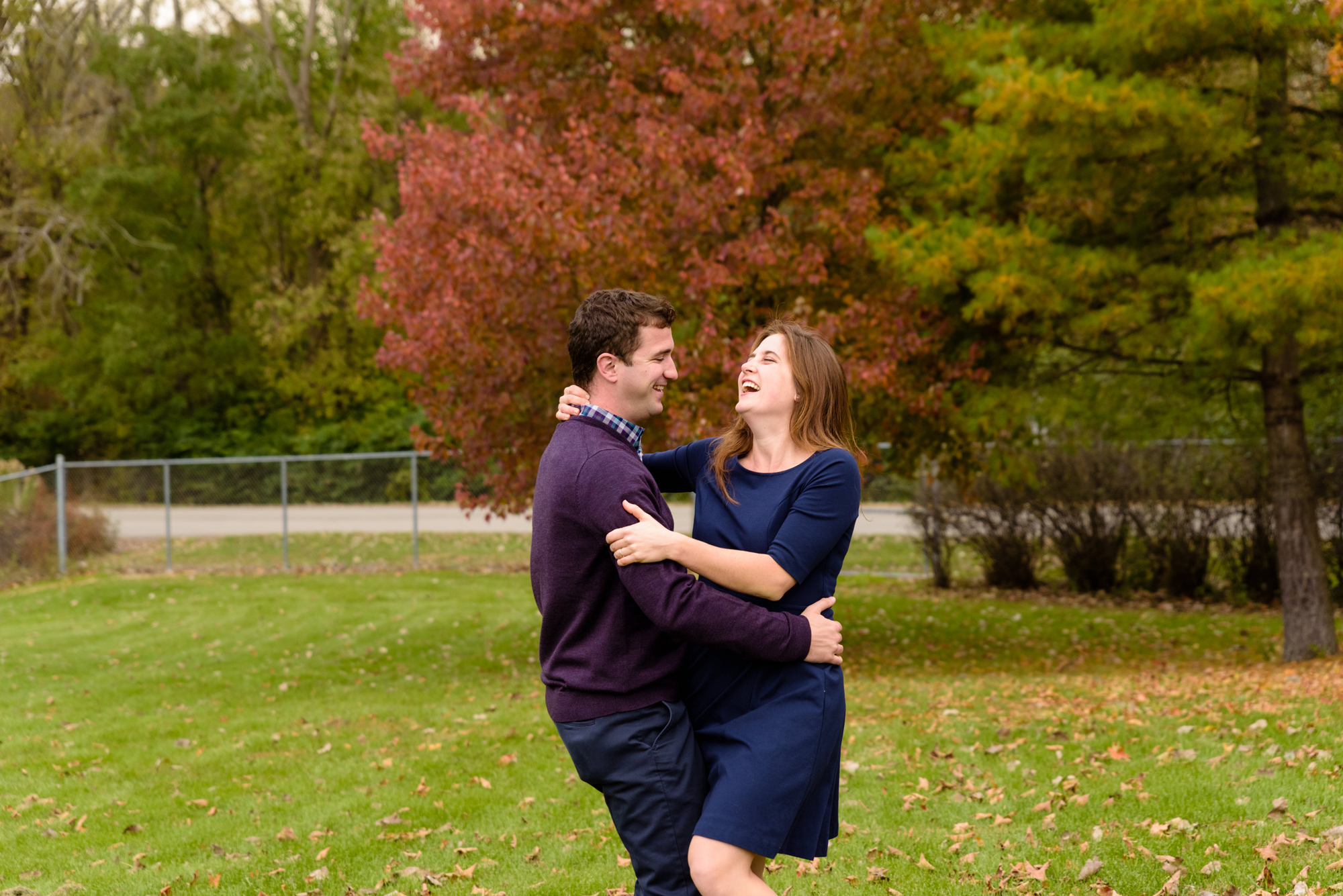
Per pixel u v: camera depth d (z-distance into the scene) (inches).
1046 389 324.2
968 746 218.7
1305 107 317.7
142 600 537.0
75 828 196.7
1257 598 485.1
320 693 332.5
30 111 1040.8
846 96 336.8
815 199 333.7
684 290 321.1
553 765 222.8
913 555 609.0
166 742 262.8
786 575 94.8
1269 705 234.8
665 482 116.7
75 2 1000.9
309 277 1122.7
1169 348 310.5
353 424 1081.4
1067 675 328.2
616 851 167.9
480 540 701.9
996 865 153.7
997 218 320.8
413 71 358.6
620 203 323.9
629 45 361.1
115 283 1082.1
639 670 96.2
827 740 95.7
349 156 1035.3
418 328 326.6
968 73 312.2
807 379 103.0
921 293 304.0
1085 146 278.7
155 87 1052.5
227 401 1139.9
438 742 252.1
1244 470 490.0
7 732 278.7
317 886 160.2
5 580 613.0
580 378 103.3
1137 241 321.4
